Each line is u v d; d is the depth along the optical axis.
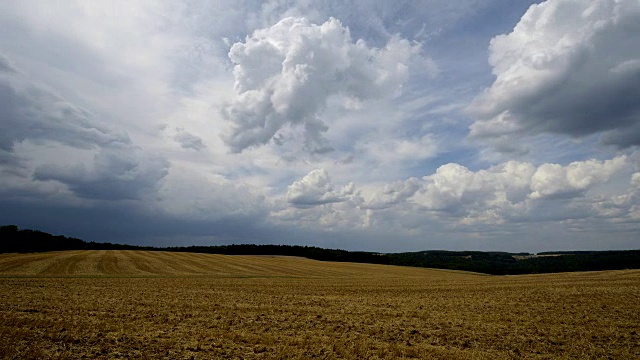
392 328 19.89
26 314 20.33
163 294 33.06
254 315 22.97
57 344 14.28
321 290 40.91
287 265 89.69
